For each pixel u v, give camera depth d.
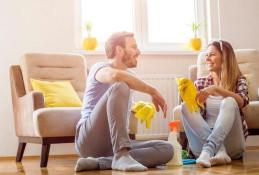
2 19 3.71
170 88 3.96
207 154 2.12
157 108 2.02
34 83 3.12
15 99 3.20
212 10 4.18
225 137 2.24
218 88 2.38
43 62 3.37
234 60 2.58
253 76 3.58
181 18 4.32
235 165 2.14
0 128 3.66
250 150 3.70
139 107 2.13
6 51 3.71
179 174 1.74
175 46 4.25
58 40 3.81
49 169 2.45
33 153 3.70
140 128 3.83
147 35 4.18
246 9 4.20
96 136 2.04
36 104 2.78
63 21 3.84
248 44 4.18
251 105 2.95
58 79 3.39
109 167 2.02
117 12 4.18
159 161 2.08
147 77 3.90
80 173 1.88
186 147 2.91
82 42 3.97
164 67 4.06
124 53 2.13
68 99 3.08
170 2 4.30
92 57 3.91
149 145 2.10
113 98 1.92
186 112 2.37
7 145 3.66
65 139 2.70
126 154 1.92
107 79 2.02
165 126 3.91
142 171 1.87
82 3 4.09
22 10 3.75
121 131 1.91
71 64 3.49
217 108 2.51
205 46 4.24
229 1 4.17
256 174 1.71
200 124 2.35
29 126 2.86
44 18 3.79
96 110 2.01
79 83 3.47
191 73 3.59
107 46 2.16
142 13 4.19
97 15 4.12
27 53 3.34
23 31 3.75
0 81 3.68
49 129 2.62
